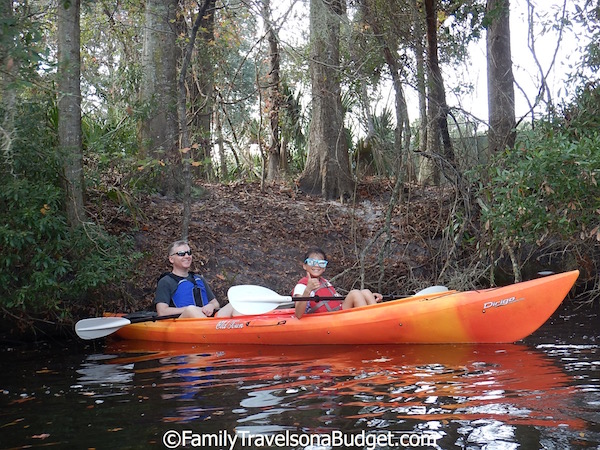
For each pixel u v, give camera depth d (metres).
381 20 10.06
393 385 4.19
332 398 3.89
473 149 9.69
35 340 7.13
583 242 7.82
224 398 3.99
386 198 11.04
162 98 9.48
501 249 8.68
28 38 5.41
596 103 8.95
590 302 8.41
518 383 4.13
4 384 4.75
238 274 8.76
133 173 8.80
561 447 2.94
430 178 11.42
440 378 4.36
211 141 12.12
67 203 7.02
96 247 7.00
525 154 7.06
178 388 4.35
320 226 10.09
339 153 11.13
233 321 6.52
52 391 4.42
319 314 6.26
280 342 6.27
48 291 6.54
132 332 7.09
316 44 10.94
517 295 5.67
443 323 5.80
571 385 4.03
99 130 8.42
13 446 3.18
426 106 11.64
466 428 3.23
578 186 6.24
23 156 6.30
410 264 9.39
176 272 7.06
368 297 6.39
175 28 9.79
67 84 6.99
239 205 10.23
